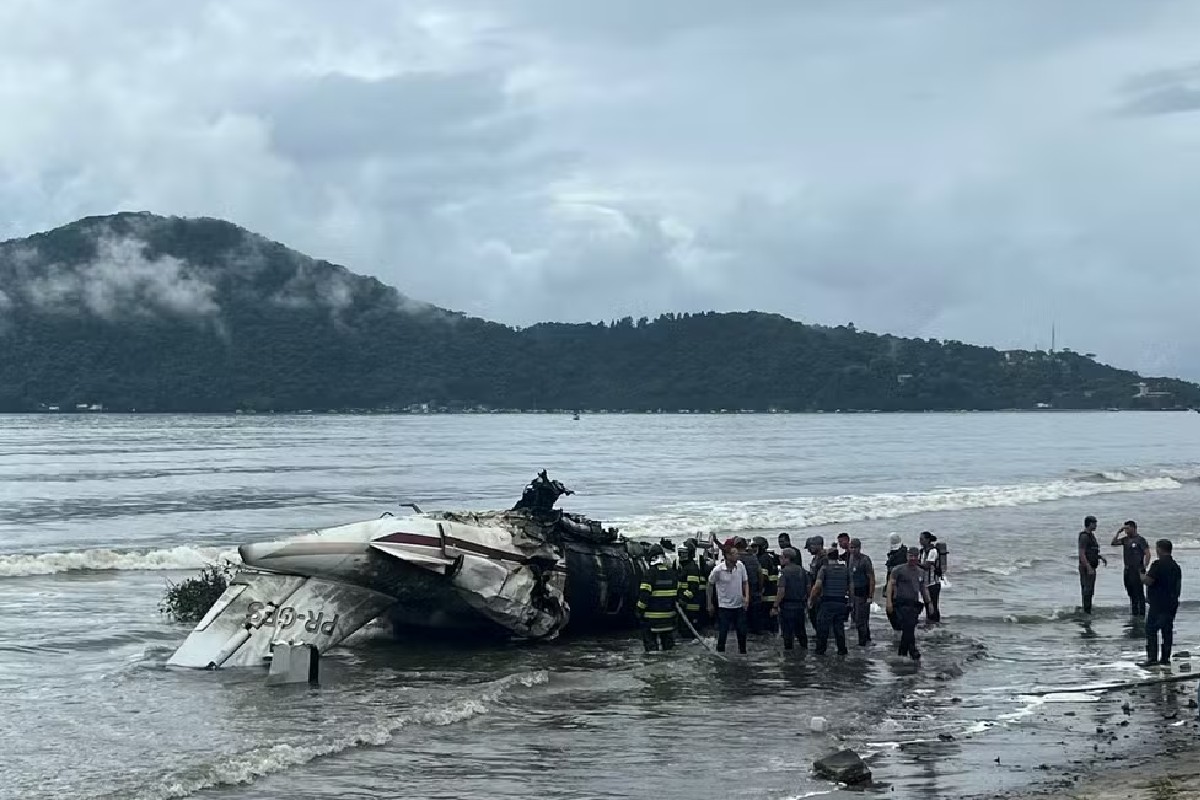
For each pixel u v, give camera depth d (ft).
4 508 160.56
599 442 427.33
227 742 41.88
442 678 54.24
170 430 546.26
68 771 38.17
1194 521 136.26
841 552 64.54
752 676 54.65
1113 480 229.86
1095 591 82.33
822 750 41.83
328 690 51.08
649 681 53.57
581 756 40.91
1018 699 49.98
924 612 73.67
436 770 39.01
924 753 41.27
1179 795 35.17
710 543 70.28
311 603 59.41
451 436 485.15
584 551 67.10
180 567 95.30
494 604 62.03
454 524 62.03
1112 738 43.24
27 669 55.21
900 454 351.25
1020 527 128.77
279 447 368.27
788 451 364.17
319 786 37.11
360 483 212.23
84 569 93.30
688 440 453.17
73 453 323.78
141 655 58.90
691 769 39.37
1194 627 68.03
